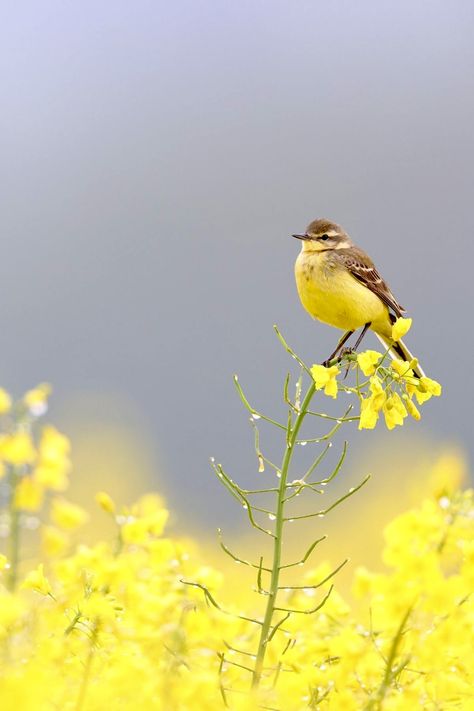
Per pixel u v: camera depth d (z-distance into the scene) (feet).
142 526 13.50
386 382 16.85
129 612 13.34
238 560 14.89
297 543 65.51
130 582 13.34
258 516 85.15
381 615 13.19
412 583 12.34
